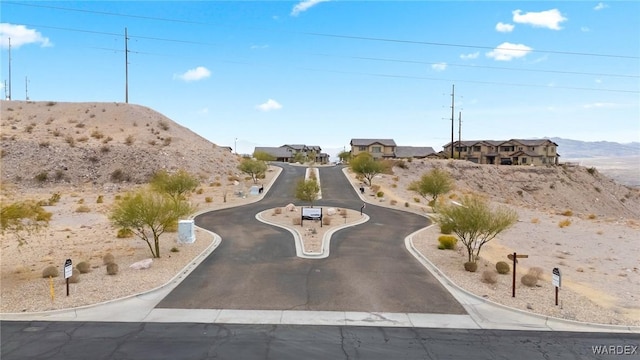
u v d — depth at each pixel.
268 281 18.52
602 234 33.12
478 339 12.98
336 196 51.69
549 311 15.26
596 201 84.00
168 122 93.31
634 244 29.62
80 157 63.28
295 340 12.73
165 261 21.45
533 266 23.36
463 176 79.50
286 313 14.89
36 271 19.72
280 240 27.03
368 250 24.58
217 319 14.30
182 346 12.23
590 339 13.12
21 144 62.94
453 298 16.62
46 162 60.38
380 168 61.66
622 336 13.41
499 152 114.44
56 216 36.44
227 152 90.56
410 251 24.56
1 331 13.17
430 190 42.62
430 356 11.78
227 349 12.07
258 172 62.91
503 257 25.05
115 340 12.60
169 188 39.44
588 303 16.34
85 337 12.79
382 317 14.63
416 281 18.77
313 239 26.89
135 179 60.75
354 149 112.94
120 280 18.09
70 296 16.12
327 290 17.38
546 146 110.50
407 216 37.78
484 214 21.48
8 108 87.75
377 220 35.41
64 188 55.47
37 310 14.75
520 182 83.75
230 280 18.62
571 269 23.05
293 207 40.47
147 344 12.34
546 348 12.42
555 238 31.44
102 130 78.50
